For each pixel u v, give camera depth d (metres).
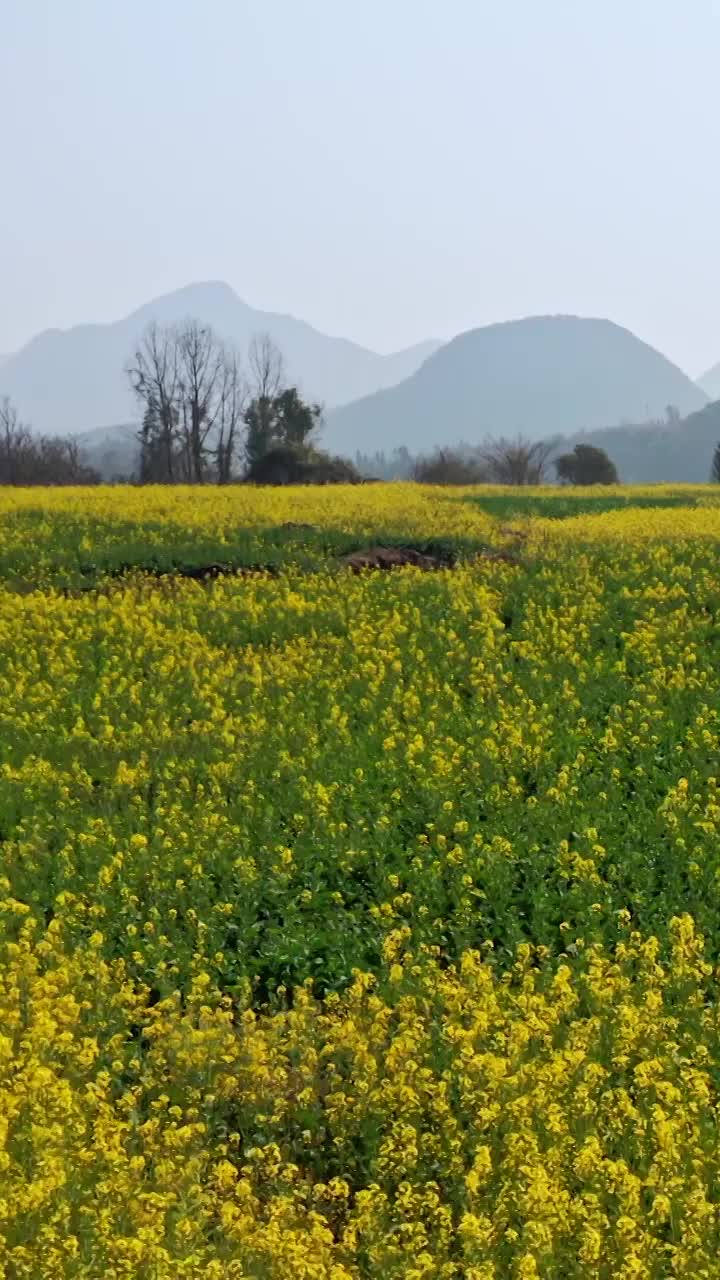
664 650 22.19
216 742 17.67
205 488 55.56
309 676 20.98
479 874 12.89
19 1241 7.33
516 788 15.03
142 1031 10.20
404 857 13.50
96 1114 8.91
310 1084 9.36
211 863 13.24
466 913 11.94
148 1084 9.27
